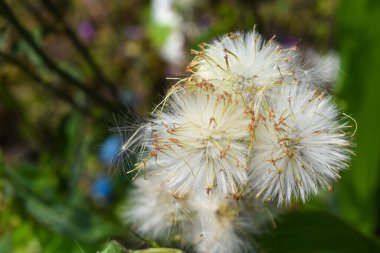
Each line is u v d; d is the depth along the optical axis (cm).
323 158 13
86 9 34
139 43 32
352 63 20
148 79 31
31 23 23
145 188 16
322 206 21
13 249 22
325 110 13
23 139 36
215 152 13
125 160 14
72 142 25
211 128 13
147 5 35
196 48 24
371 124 20
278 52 14
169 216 15
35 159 35
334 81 15
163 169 13
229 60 14
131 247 17
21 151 35
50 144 27
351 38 20
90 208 24
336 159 13
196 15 29
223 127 13
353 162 20
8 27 20
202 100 13
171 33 31
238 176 13
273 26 29
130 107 16
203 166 13
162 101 13
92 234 21
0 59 21
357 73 20
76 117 25
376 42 20
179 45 30
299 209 16
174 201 14
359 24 20
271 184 13
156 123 13
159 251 14
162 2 31
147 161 13
